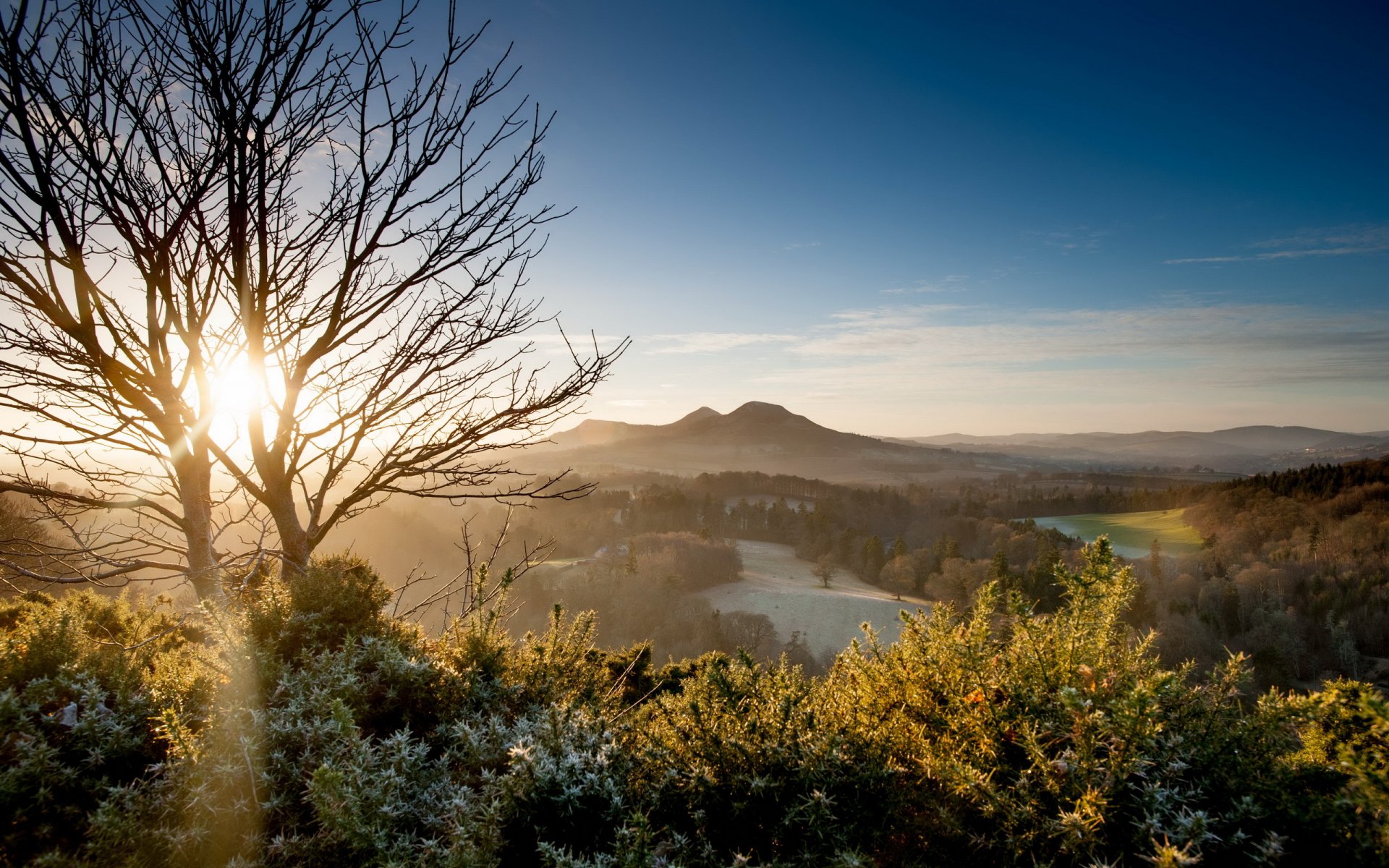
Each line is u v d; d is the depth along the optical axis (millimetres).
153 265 3508
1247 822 1898
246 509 4039
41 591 4832
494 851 1935
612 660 4703
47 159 3133
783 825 2059
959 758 2203
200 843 1918
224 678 2633
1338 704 2086
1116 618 2504
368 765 2072
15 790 1866
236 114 3367
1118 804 1889
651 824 2180
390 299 4047
